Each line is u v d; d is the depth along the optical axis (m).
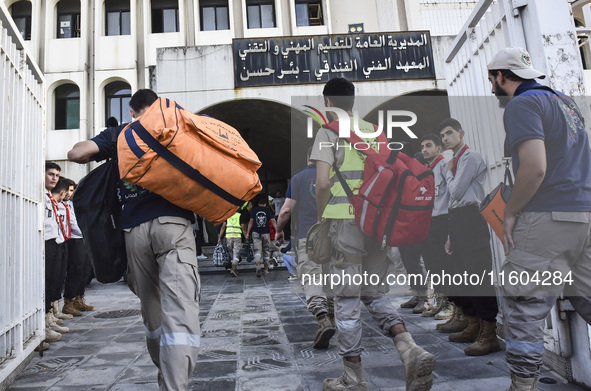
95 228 2.04
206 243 12.96
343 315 2.12
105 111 15.41
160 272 1.96
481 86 3.09
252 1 16.70
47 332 3.63
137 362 2.96
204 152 1.90
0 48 2.49
